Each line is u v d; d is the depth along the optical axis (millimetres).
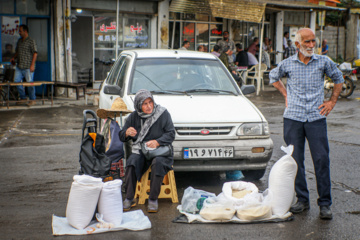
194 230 4586
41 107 13000
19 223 4738
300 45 4926
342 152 8016
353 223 4789
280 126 10742
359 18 30047
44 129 9953
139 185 5586
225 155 5738
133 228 4586
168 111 5875
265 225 4727
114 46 16734
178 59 7219
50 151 7949
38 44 14953
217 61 7383
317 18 27750
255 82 19797
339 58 28609
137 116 5371
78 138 9086
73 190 4570
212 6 16516
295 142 5062
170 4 17703
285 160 4922
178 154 5652
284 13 24203
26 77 13180
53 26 14828
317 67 4938
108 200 4641
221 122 5805
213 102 6312
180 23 19406
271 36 23859
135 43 17109
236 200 4891
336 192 5828
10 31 14383
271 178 4977
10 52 14469
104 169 5184
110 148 5512
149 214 5047
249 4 16422
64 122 10836
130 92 6562
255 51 20391
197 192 5160
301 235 4473
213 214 4758
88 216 4605
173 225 4723
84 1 15508
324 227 4680
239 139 5840
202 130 5742
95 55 16406
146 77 6812
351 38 29938
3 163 7109
